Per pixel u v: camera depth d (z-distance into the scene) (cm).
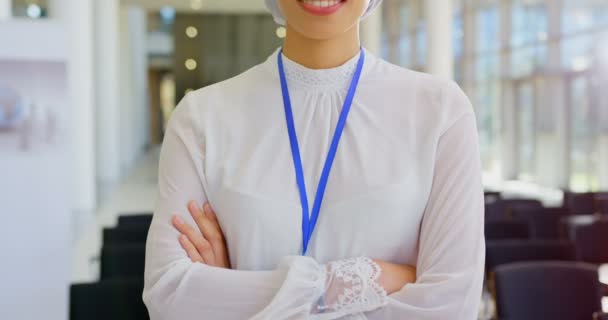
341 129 127
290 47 133
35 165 502
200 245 127
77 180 1332
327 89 131
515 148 1586
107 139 1969
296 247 122
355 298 117
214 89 138
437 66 1234
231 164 127
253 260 122
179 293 121
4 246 501
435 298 118
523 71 1477
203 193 130
